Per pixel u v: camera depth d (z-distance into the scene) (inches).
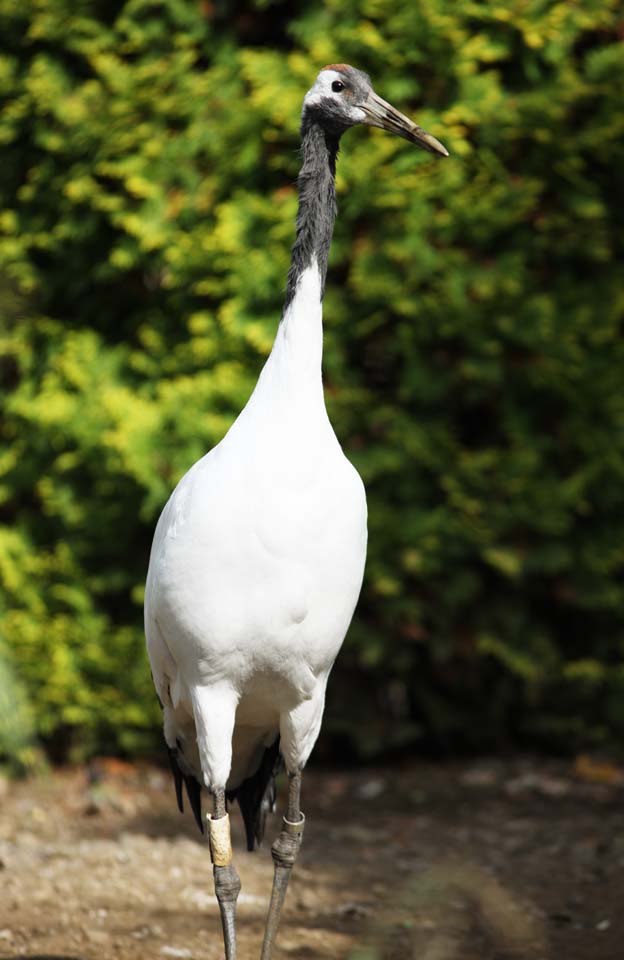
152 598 234.7
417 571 423.8
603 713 460.8
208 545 218.1
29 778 426.6
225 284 415.5
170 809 401.1
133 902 297.3
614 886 321.1
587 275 441.7
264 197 422.6
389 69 407.5
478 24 414.6
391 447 422.9
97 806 391.9
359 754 466.9
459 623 446.9
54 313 454.9
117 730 441.7
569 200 422.3
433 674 460.1
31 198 435.5
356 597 233.5
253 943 274.8
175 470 411.2
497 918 245.8
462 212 411.8
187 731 255.0
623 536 442.3
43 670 430.0
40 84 415.8
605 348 433.7
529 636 446.0
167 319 436.5
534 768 446.0
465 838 372.5
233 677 227.8
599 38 434.6
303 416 223.8
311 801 417.4
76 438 422.6
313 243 233.8
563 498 424.8
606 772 433.7
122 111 409.4
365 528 231.9
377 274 411.8
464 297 413.7
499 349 419.8
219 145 411.5
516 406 434.9
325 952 272.8
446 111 412.2
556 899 313.9
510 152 421.4
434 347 429.7
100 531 436.1
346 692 452.8
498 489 428.8
